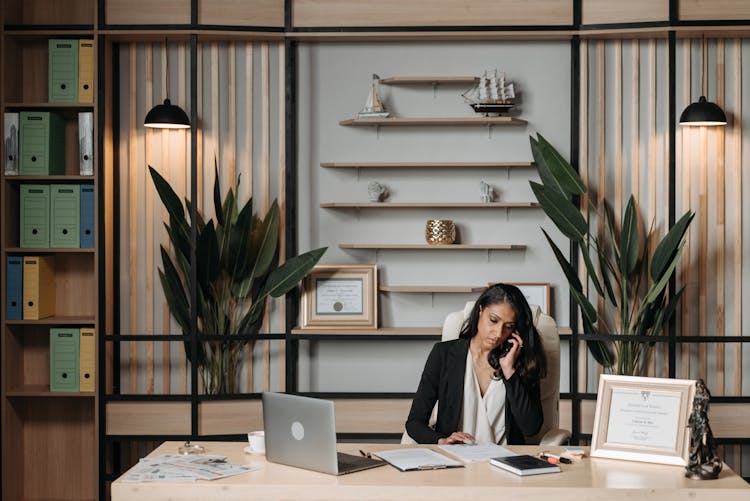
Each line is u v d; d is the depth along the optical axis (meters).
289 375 4.32
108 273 4.34
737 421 4.21
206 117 4.44
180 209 4.21
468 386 3.08
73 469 4.48
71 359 4.23
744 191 4.36
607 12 4.18
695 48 4.36
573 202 4.30
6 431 4.24
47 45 4.41
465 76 4.42
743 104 4.36
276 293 4.19
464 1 4.23
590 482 2.29
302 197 4.50
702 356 4.36
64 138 4.43
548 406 3.28
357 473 2.39
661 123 4.38
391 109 4.47
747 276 4.36
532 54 4.43
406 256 4.49
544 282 4.45
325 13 4.25
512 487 2.24
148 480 2.31
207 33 4.20
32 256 4.25
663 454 2.48
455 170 4.47
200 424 4.23
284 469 2.43
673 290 4.11
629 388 2.59
